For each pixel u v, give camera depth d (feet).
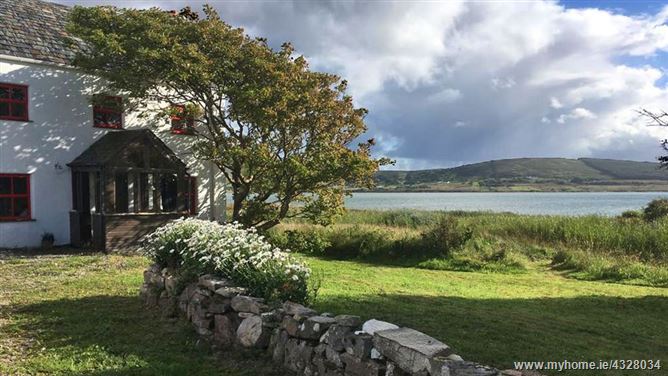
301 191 60.70
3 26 58.34
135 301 29.94
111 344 22.25
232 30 59.00
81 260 47.09
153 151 58.70
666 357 25.16
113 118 64.90
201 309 23.70
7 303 29.35
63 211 59.93
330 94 59.72
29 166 57.31
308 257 62.13
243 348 21.16
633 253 61.77
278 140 59.82
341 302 32.65
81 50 61.31
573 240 67.51
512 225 76.43
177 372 19.07
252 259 23.56
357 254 63.16
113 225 54.75
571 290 45.44
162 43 54.08
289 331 19.57
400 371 14.83
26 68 57.00
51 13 66.08
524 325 29.68
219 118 62.13
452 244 62.18
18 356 20.66
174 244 28.12
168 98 61.31
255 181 60.85
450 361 13.60
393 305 32.91
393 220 89.04
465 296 40.09
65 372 19.04
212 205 75.31
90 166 56.59
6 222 55.47
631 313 36.70
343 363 16.81
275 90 56.44
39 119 58.03
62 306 28.68
